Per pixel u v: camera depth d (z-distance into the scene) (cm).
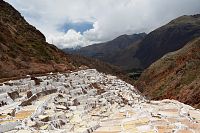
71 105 2003
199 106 5234
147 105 2311
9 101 1812
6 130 1253
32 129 1273
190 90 6469
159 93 8244
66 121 1550
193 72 7531
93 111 1952
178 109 1977
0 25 5112
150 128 1398
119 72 15238
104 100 2278
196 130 1348
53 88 2356
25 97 1973
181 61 9375
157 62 11781
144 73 11975
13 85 2314
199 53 8606
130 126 1464
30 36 6256
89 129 1390
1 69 3559
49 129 1340
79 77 3544
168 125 1449
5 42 4612
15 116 1484
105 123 1575
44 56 5469
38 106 1708
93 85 2888
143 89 10575
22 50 4922
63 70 5003
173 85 7756
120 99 2541
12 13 6931
